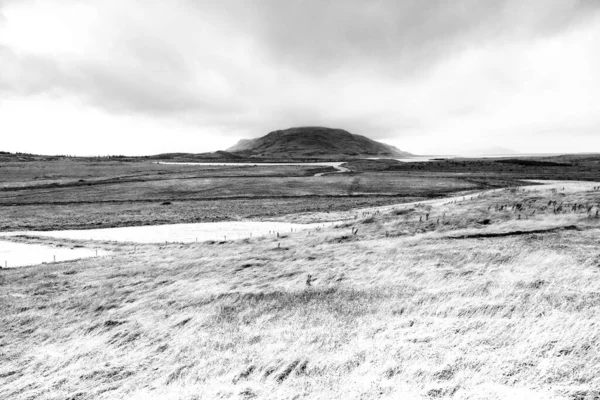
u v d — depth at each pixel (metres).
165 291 21.75
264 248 30.45
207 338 14.64
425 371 10.18
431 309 14.10
